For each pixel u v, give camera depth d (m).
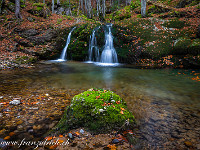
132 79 6.29
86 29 13.32
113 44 12.48
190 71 8.17
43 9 17.38
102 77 6.63
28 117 2.67
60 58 13.32
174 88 4.95
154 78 6.50
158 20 14.88
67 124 2.33
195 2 17.64
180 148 1.88
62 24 15.99
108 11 29.42
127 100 3.75
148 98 3.93
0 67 7.74
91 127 2.27
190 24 12.92
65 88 4.79
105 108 2.42
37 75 6.73
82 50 12.61
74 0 34.44
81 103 2.52
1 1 14.72
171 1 20.67
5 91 4.22
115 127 2.27
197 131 2.30
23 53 11.54
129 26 14.20
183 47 9.96
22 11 16.22
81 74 7.24
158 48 11.10
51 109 3.07
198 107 3.34
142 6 17.53
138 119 2.69
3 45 11.17
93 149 1.85
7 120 2.52
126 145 1.94
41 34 13.53
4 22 13.56
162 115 2.88
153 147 1.90
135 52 11.50
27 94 4.02
